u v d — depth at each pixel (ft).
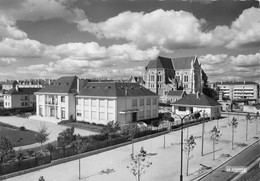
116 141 124.36
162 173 86.43
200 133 156.66
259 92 569.23
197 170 89.25
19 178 82.02
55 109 218.79
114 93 181.06
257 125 188.34
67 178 82.07
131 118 190.80
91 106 194.90
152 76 408.05
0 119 225.76
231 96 588.09
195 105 221.66
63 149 102.68
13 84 522.47
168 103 312.29
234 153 111.24
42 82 540.11
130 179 81.05
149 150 116.67
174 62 438.81
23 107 290.56
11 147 92.38
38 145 126.11
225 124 192.95
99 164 96.63
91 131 161.99
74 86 214.07
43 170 90.38
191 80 406.82
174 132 159.84
